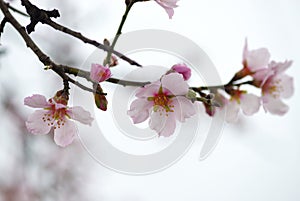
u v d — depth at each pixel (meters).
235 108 0.66
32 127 0.63
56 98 0.62
